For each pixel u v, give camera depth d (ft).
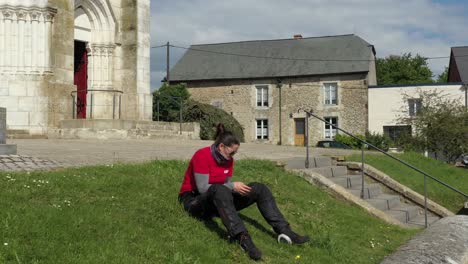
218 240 21.06
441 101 125.70
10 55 59.93
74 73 69.77
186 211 22.90
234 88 158.81
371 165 49.65
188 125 72.64
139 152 43.91
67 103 62.75
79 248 17.80
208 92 161.58
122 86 70.85
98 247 18.07
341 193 34.94
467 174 59.47
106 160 35.53
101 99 68.80
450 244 24.04
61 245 17.72
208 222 22.66
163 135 67.72
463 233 26.48
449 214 41.50
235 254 20.17
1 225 18.06
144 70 71.31
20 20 60.08
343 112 148.56
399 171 52.34
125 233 19.69
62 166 30.89
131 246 18.92
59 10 62.03
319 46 160.45
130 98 70.28
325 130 150.82
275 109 154.92
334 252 23.39
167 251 19.16
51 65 61.11
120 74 70.95
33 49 60.18
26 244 17.38
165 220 21.74
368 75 147.84
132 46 70.44
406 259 21.59
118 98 69.82
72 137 60.54
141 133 64.28
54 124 61.46
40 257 16.80
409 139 100.37
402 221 37.29
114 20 70.08
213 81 160.86
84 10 68.08
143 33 71.36
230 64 163.63
